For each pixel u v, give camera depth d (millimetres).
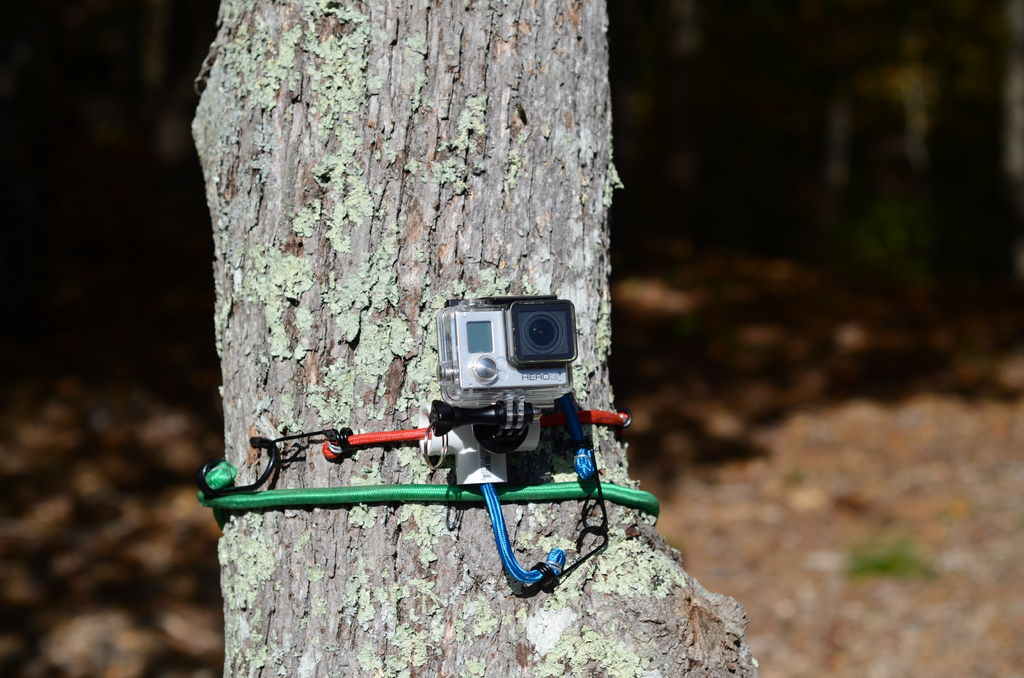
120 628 5195
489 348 1617
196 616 5375
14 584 5488
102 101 14688
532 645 1686
